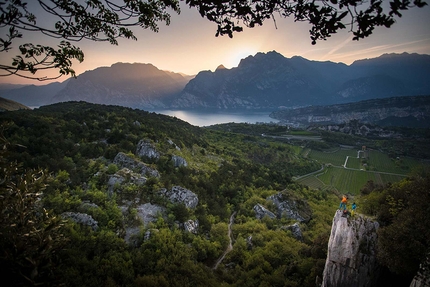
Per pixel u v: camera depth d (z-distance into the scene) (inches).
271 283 1171.9
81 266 938.1
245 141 6166.3
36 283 205.3
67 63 264.5
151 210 1657.2
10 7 200.4
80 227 1210.6
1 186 263.7
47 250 232.8
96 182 1772.9
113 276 969.5
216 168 3002.0
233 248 1571.1
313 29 259.3
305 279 1153.4
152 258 1170.0
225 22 281.6
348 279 893.8
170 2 294.5
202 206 1932.8
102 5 280.2
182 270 1131.3
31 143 1956.2
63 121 2677.2
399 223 768.9
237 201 2338.8
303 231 1892.2
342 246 924.0
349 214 961.5
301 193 2967.5
